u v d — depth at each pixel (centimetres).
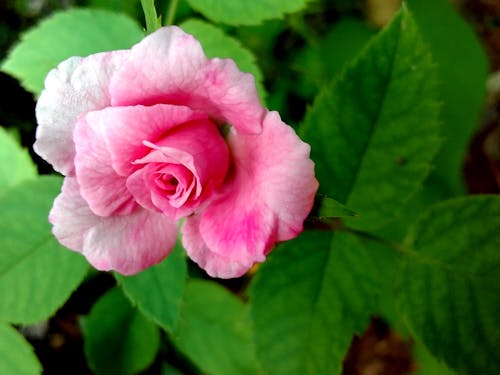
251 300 12
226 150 9
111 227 10
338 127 11
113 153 8
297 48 20
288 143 8
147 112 8
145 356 16
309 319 12
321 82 18
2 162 14
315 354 12
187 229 10
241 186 9
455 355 11
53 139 9
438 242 12
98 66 9
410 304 12
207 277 18
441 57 18
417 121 11
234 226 9
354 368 21
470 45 18
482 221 11
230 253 9
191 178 9
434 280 12
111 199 9
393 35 11
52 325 19
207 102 9
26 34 13
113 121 8
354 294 12
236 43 13
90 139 9
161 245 10
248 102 8
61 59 13
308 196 9
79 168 9
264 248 9
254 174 9
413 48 11
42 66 13
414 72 11
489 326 11
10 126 19
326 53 19
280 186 9
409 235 12
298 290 12
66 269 12
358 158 12
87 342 16
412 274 12
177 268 12
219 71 8
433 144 11
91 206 9
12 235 12
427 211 12
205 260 10
